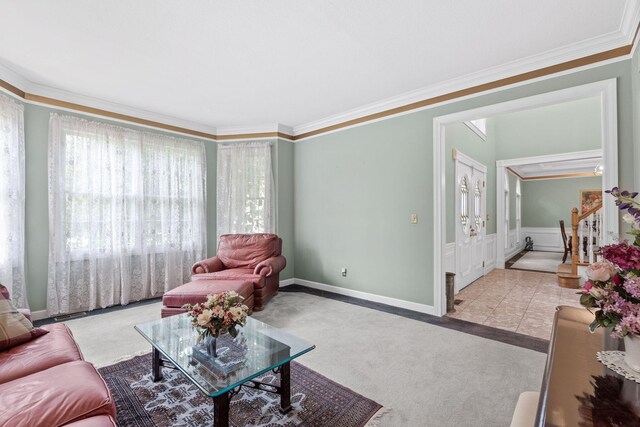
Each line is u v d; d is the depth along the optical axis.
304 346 1.80
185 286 3.12
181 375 2.07
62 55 2.62
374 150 3.88
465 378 2.06
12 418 1.05
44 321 3.16
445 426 1.60
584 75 2.45
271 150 4.72
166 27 2.23
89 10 2.03
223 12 2.07
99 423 1.09
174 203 4.24
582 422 0.72
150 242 4.01
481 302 3.85
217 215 4.74
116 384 1.96
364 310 3.52
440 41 2.42
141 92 3.43
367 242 3.98
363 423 1.62
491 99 2.91
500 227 6.16
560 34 2.32
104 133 3.62
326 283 4.50
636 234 0.99
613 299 0.96
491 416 1.68
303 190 4.81
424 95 3.38
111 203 3.67
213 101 3.72
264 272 3.55
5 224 2.85
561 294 4.22
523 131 6.03
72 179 3.40
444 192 3.36
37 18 2.11
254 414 1.69
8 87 2.92
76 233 3.44
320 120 4.46
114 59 2.70
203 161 4.60
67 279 3.35
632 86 2.24
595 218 4.74
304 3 1.98
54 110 3.32
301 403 1.79
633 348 0.94
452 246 4.20
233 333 1.70
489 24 2.20
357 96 3.58
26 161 3.14
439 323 3.10
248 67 2.85
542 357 2.36
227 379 1.45
